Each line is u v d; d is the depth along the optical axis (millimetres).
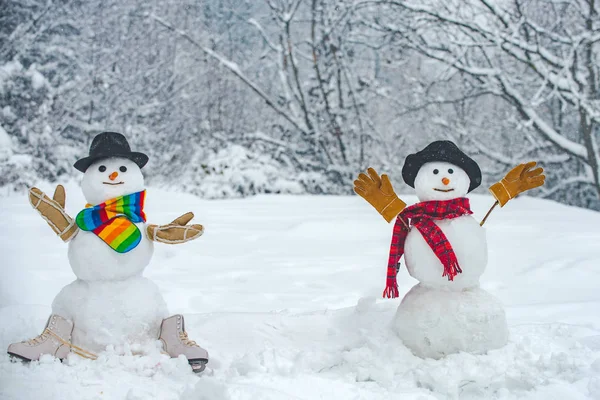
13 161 13492
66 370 3730
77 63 18062
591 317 4711
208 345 4215
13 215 8500
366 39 20094
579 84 15789
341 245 7441
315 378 3764
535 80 17812
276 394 3535
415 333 3910
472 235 3961
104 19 19031
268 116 21344
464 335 3865
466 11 16531
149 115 19828
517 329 4254
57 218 3941
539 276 5922
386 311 4367
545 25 17844
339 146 19172
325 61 19219
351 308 4590
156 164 19172
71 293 3938
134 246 3924
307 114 18938
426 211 4023
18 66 15891
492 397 3727
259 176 15461
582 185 19531
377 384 3777
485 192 21750
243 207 10680
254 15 23281
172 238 4016
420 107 17547
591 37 14656
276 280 5852
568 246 7199
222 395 3449
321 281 5816
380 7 18281
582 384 3709
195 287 5617
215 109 20781
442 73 17328
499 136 20859
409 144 20719
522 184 4129
